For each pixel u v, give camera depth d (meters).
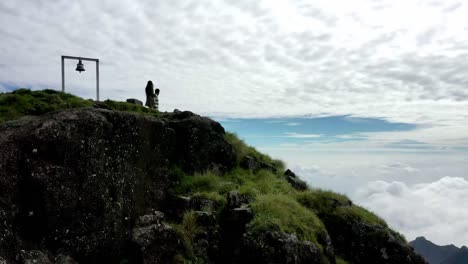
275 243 9.37
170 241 9.12
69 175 7.70
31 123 7.91
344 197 14.45
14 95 12.42
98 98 17.19
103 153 8.79
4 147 6.88
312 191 14.80
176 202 11.10
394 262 12.12
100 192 8.41
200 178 12.73
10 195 6.64
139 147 10.48
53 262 6.99
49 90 14.64
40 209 7.08
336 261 11.58
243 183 14.16
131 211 9.48
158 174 11.46
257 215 10.27
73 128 8.09
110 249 8.40
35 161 7.25
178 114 14.91
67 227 7.55
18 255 6.42
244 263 9.35
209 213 10.43
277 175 16.59
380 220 13.61
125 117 9.89
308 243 10.12
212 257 9.74
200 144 14.12
